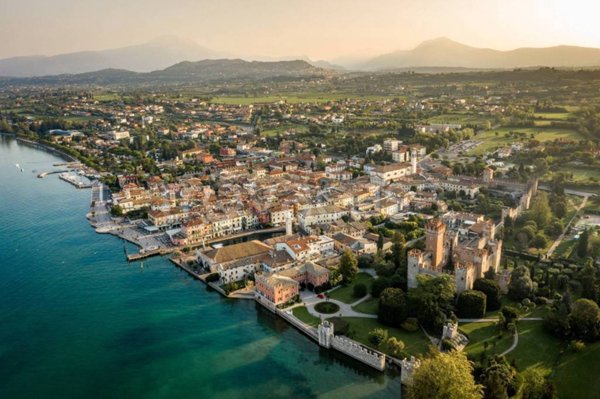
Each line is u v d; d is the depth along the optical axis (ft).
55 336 655.76
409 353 566.36
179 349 620.08
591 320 562.25
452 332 572.92
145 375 568.82
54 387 550.77
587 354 542.98
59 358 605.31
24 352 620.08
